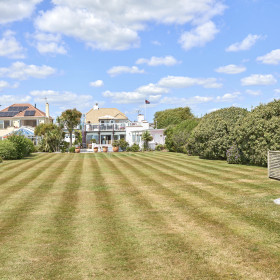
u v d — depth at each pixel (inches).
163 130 1691.7
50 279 177.5
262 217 279.9
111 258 203.5
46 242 234.5
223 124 829.2
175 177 546.0
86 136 1966.0
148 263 194.4
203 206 329.7
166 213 307.7
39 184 498.6
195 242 226.2
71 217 301.6
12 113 2448.3
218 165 714.2
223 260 195.0
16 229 265.9
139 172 632.4
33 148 1332.4
